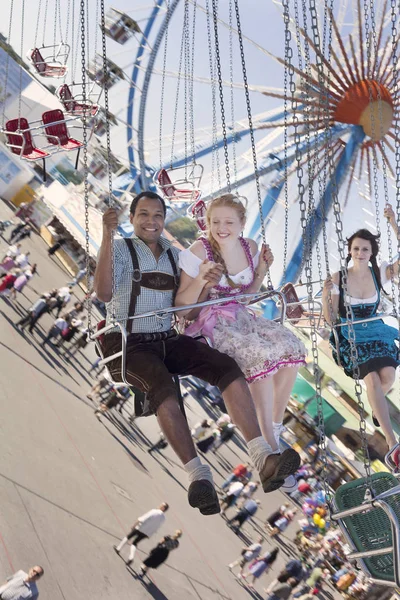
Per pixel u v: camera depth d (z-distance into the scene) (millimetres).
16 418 15969
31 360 20281
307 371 27438
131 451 18484
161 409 3291
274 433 3777
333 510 3234
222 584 14914
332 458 25609
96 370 22156
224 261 3801
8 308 23469
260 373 3529
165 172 12258
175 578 13766
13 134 12438
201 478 3117
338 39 18484
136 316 3520
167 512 16328
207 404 25688
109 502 14781
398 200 4070
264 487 3127
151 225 3762
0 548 11000
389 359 4598
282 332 3693
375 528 3229
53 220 34406
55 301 24797
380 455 25641
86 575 11820
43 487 13719
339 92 18375
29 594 9953
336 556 17766
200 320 3756
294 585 15891
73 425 17516
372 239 4699
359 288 4691
